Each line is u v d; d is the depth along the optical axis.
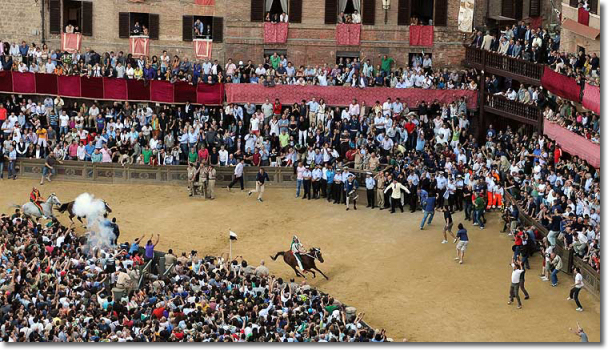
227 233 63.84
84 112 74.06
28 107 73.62
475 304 54.88
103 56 76.19
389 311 54.53
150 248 58.53
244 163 70.50
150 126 72.81
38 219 63.12
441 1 75.44
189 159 70.44
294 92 73.94
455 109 72.31
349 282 57.81
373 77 74.12
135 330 47.81
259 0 75.88
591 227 56.88
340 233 63.66
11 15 76.12
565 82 65.88
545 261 56.56
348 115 72.38
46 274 52.78
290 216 66.12
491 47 72.88
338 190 67.56
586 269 55.47
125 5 76.19
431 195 63.59
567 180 61.31
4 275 51.78
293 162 70.56
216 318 49.38
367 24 76.06
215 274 54.19
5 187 69.75
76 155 71.56
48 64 75.00
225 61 76.62
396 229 63.97
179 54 76.62
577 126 64.38
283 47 76.50
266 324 48.75
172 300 50.84
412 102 73.44
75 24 77.44
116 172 71.00
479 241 61.62
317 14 76.06
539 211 61.62
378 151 69.94
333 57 76.56
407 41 76.00
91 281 52.91
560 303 54.50
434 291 56.41
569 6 69.44
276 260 60.50
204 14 76.25
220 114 74.44
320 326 48.94
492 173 65.25
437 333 52.19
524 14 76.50
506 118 73.94
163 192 69.88
